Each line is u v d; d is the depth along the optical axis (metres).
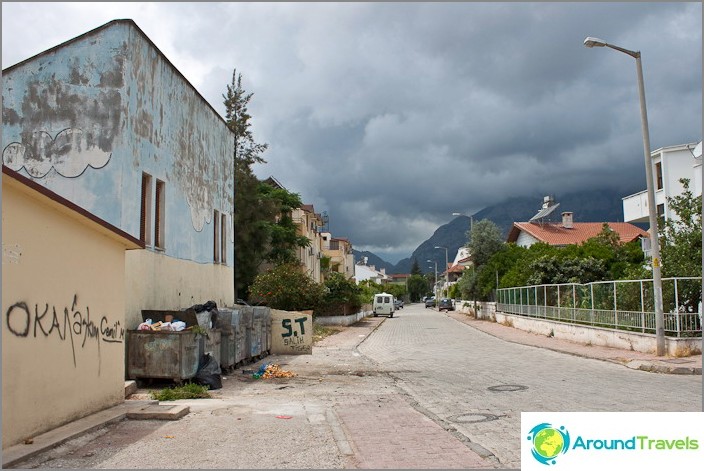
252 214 38.44
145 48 14.11
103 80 13.03
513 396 11.62
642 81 17.56
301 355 21.08
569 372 15.54
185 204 16.88
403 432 8.28
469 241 53.03
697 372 14.77
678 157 31.39
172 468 6.40
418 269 192.88
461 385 13.46
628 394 11.53
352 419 9.29
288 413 9.70
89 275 8.91
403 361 19.25
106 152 12.89
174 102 16.06
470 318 53.06
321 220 62.06
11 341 6.90
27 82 13.14
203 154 18.77
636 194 35.59
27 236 7.30
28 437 7.20
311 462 6.66
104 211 12.77
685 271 19.14
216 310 15.09
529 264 34.56
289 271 35.03
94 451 7.11
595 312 23.00
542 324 29.80
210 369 13.05
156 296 14.40
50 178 12.89
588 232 56.41
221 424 8.73
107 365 9.48
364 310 57.50
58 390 7.92
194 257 17.61
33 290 7.41
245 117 42.62
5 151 13.02
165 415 9.02
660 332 17.30
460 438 7.89
